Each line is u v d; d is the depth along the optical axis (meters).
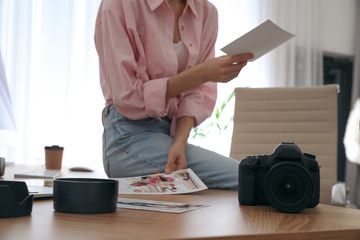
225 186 1.32
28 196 0.66
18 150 3.39
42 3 3.50
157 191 1.06
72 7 3.55
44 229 0.55
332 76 5.26
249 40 1.10
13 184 0.67
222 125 4.08
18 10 3.45
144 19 1.45
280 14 4.51
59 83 3.52
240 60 1.21
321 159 2.17
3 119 1.75
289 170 0.79
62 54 3.53
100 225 0.59
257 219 0.71
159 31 1.49
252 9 4.38
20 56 3.45
